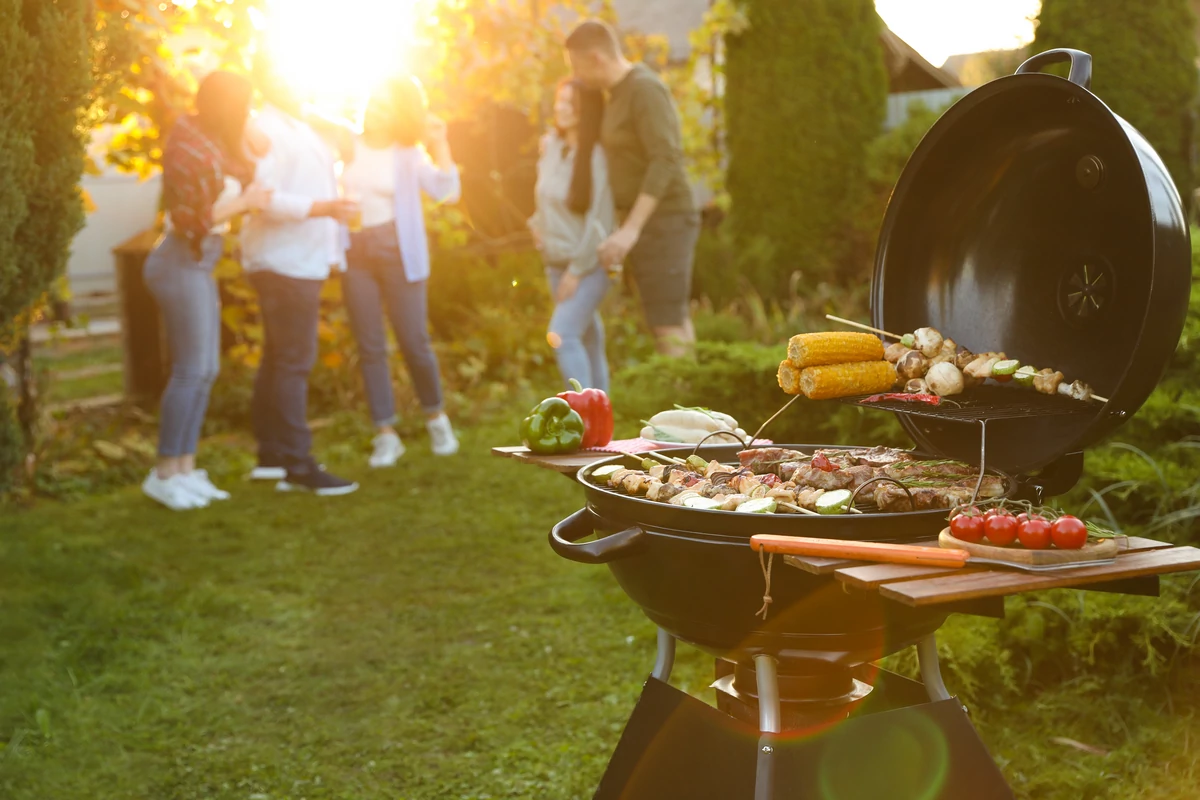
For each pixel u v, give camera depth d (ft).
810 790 5.82
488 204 29.89
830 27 27.99
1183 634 8.65
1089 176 5.79
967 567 5.09
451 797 8.60
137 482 18.99
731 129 29.19
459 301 27.99
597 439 8.09
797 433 12.98
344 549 15.01
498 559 14.44
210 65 20.81
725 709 6.79
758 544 5.32
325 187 17.20
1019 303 6.43
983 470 5.46
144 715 10.11
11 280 12.88
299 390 17.69
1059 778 8.02
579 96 16.70
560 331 17.07
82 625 12.01
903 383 6.55
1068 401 5.85
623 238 16.61
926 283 7.00
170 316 16.56
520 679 10.78
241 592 13.39
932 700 6.50
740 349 13.46
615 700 10.19
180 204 15.37
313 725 9.93
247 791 8.77
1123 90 22.63
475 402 23.68
